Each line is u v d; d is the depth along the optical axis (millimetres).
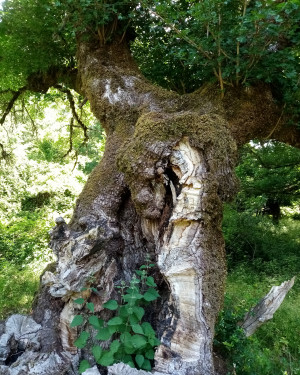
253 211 7582
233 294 4344
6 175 9797
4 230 7047
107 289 2391
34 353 2295
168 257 2215
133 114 3195
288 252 6914
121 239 2848
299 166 7379
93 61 3594
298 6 2312
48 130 9961
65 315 2340
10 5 4113
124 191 2906
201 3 2484
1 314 3697
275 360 2918
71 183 10492
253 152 6961
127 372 1896
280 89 3279
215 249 2326
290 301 4270
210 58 2842
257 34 2539
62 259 2318
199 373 1976
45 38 4242
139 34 4082
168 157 2275
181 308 2127
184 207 2189
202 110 3010
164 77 4297
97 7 3240
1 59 4570
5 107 6254
